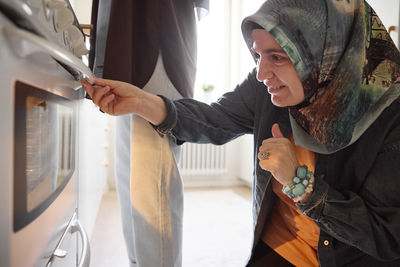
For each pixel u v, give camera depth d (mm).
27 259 414
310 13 700
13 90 360
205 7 1171
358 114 737
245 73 3605
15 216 373
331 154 779
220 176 3861
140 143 1011
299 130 822
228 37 3932
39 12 418
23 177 395
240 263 1832
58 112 580
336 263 779
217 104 1012
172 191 1068
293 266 849
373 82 732
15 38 344
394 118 722
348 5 735
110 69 924
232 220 2566
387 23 1703
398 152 700
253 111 1008
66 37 597
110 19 923
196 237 2186
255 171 903
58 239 591
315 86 753
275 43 723
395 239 684
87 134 1285
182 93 1067
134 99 840
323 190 702
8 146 350
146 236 1021
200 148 3689
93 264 1739
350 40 740
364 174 742
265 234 930
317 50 722
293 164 709
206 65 3912
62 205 625
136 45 1016
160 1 1000
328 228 721
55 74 542
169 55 1026
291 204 844
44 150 493
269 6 724
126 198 1170
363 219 684
